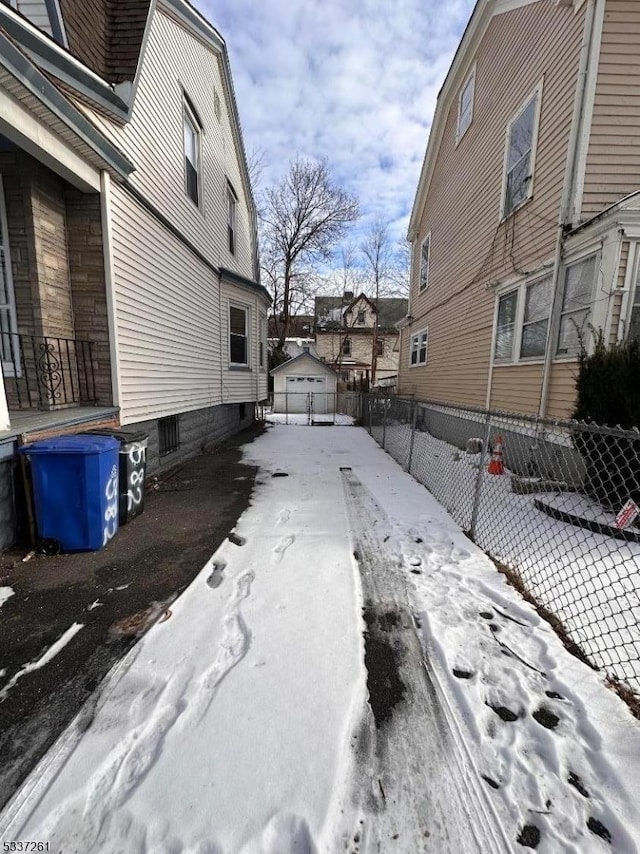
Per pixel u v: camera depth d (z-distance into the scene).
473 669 2.00
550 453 5.64
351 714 1.73
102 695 1.82
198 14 6.41
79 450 3.05
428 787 1.44
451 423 9.85
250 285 9.97
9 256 3.90
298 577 2.89
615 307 4.81
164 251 5.71
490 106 7.80
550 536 3.65
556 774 1.48
